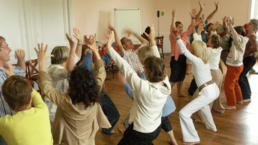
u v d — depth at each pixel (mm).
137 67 2289
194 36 3477
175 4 9008
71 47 1997
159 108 1767
